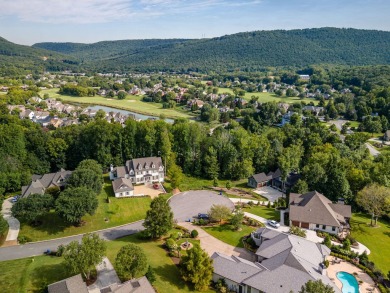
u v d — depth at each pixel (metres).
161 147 125.12
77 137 129.12
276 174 121.19
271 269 60.06
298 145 139.88
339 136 165.00
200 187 114.94
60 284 50.62
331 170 104.44
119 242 73.38
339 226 82.12
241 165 122.88
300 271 57.25
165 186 114.06
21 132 121.25
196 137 130.75
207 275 57.28
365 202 88.44
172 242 70.12
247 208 97.50
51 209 89.50
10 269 60.66
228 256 65.81
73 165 127.56
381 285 60.69
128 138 127.38
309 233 82.12
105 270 60.31
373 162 124.12
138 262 54.62
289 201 94.44
